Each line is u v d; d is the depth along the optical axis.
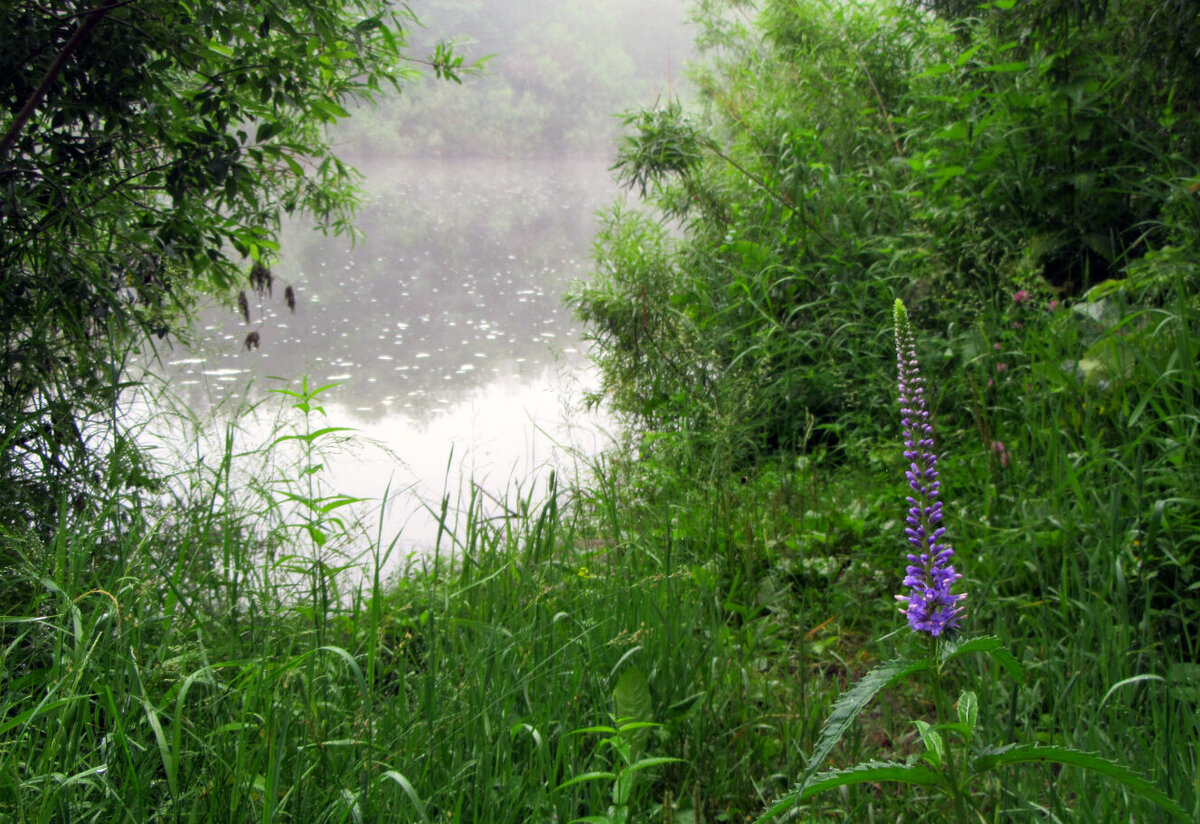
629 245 6.16
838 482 4.09
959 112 5.41
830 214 5.73
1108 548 2.67
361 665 2.44
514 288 11.52
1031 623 2.67
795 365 5.15
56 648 1.83
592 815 1.93
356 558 2.77
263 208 4.28
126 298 3.29
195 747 1.90
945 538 3.17
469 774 1.99
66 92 3.06
